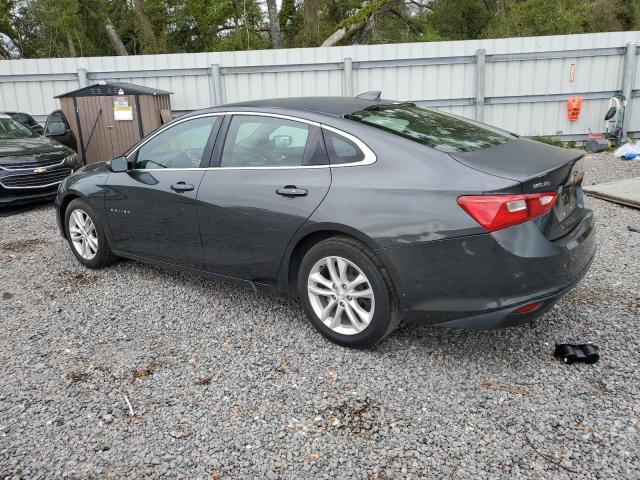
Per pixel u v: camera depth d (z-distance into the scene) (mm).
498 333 3756
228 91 12211
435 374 3297
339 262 3449
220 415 2992
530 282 3000
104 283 4953
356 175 3375
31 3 23781
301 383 3252
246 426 2895
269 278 3844
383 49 11797
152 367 3500
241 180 3859
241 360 3535
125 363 3561
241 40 24953
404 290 3215
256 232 3768
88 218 5176
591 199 7352
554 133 12133
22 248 6230
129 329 4031
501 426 2822
